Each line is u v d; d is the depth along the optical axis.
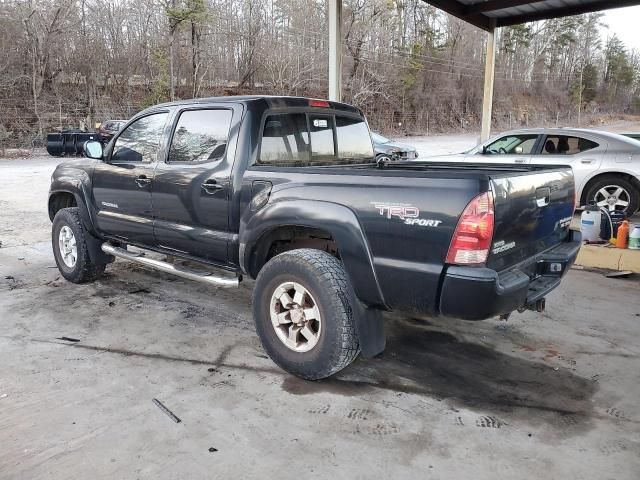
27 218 8.57
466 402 3.02
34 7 28.33
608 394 3.12
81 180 4.86
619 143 7.71
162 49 34.28
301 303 3.18
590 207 6.08
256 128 3.55
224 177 3.59
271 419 2.83
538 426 2.78
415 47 48.59
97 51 32.28
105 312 4.44
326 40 42.22
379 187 2.87
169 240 4.11
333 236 3.02
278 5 41.66
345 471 2.40
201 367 3.45
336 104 4.25
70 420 2.79
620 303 4.70
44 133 25.58
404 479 2.34
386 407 2.96
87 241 4.99
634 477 2.37
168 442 2.61
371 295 2.95
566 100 71.69
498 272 2.80
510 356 3.64
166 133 4.09
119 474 2.36
